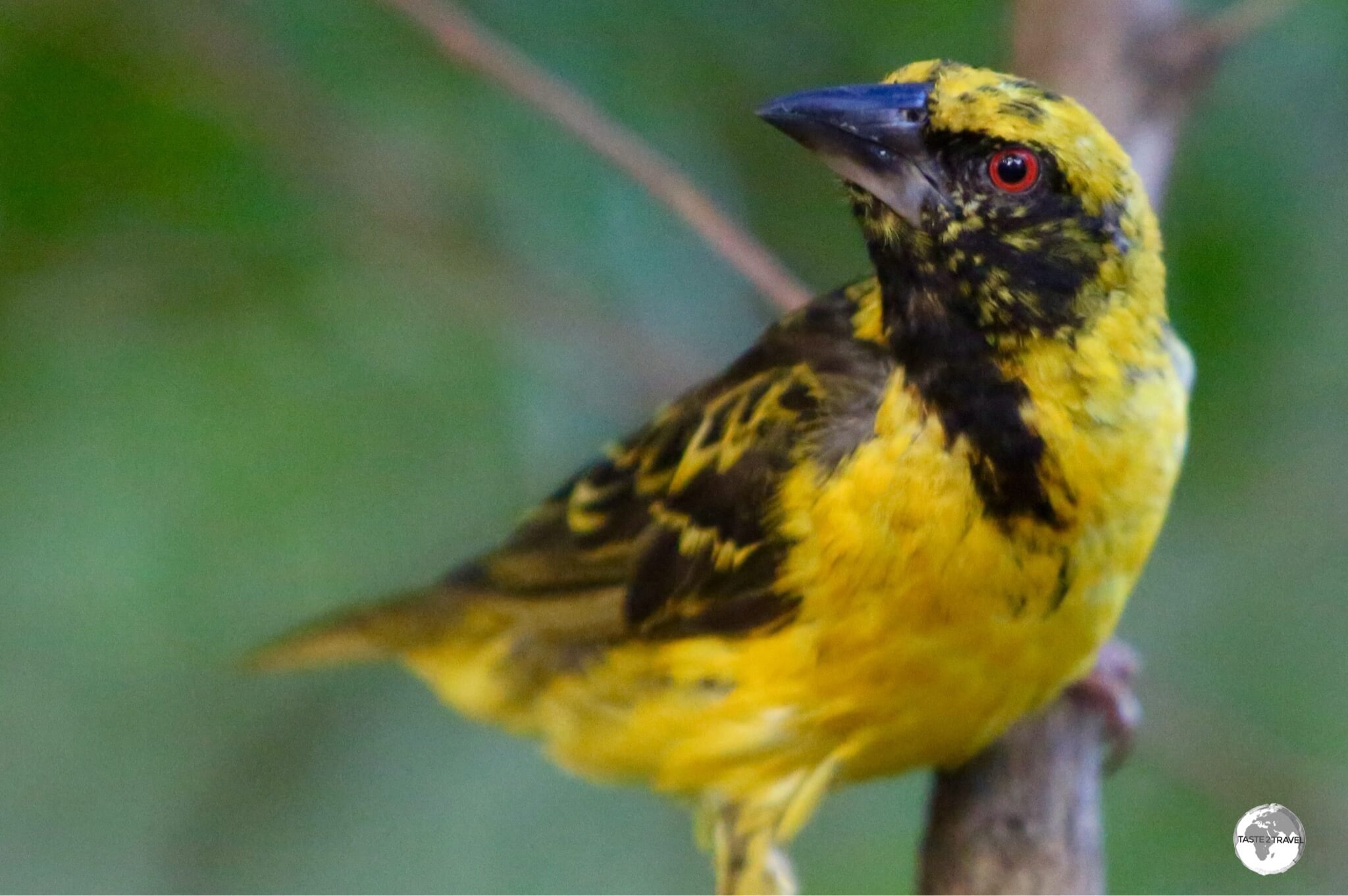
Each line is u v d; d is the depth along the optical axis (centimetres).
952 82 762
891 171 768
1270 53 1026
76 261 1020
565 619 927
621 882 1244
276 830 1251
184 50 999
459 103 1020
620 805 1263
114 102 988
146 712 1233
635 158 903
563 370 1102
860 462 789
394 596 990
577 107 904
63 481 1052
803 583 815
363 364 1070
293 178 1031
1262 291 1009
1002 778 855
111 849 1237
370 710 1273
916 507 775
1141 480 780
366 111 1020
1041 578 775
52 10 977
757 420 846
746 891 868
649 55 1034
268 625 1106
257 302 1053
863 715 827
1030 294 757
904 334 780
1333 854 1145
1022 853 838
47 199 984
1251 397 1021
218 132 1007
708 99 1055
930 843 852
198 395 1054
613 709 916
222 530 1069
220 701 1255
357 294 1074
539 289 1094
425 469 1089
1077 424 764
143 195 1001
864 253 1115
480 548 1100
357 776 1265
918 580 781
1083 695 903
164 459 1054
